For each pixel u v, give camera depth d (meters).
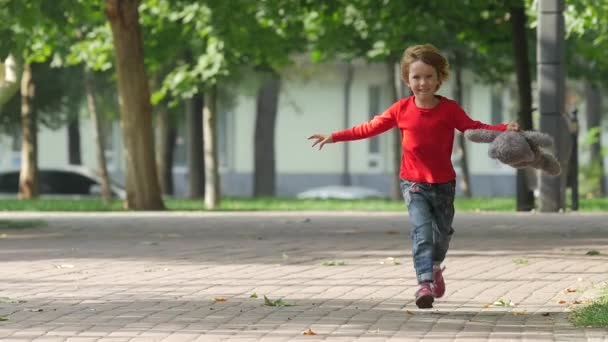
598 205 68.38
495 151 21.09
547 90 54.16
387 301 24.47
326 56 82.38
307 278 28.67
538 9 54.03
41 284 27.55
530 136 21.22
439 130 22.30
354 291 26.17
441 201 22.62
